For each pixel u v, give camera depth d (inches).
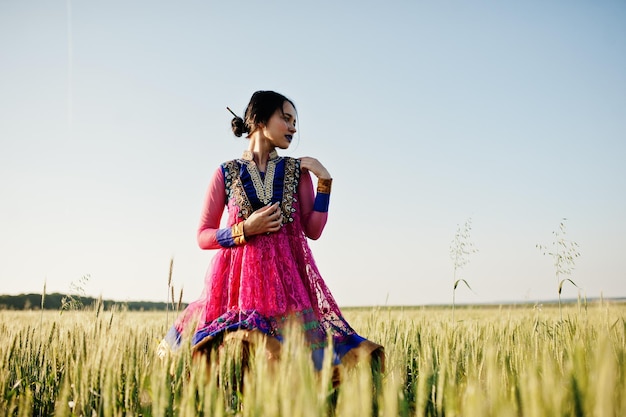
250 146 151.1
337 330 133.6
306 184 151.1
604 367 63.1
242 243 131.6
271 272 129.0
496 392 71.7
